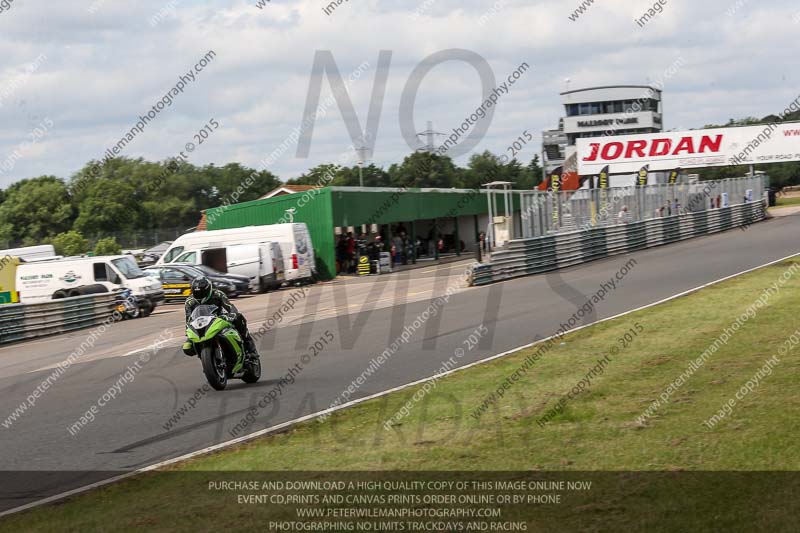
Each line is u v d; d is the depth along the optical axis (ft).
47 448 40.11
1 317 100.78
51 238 254.47
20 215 280.10
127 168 322.14
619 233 168.35
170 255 167.12
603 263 148.77
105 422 45.50
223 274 147.54
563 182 259.60
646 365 48.73
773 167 467.93
